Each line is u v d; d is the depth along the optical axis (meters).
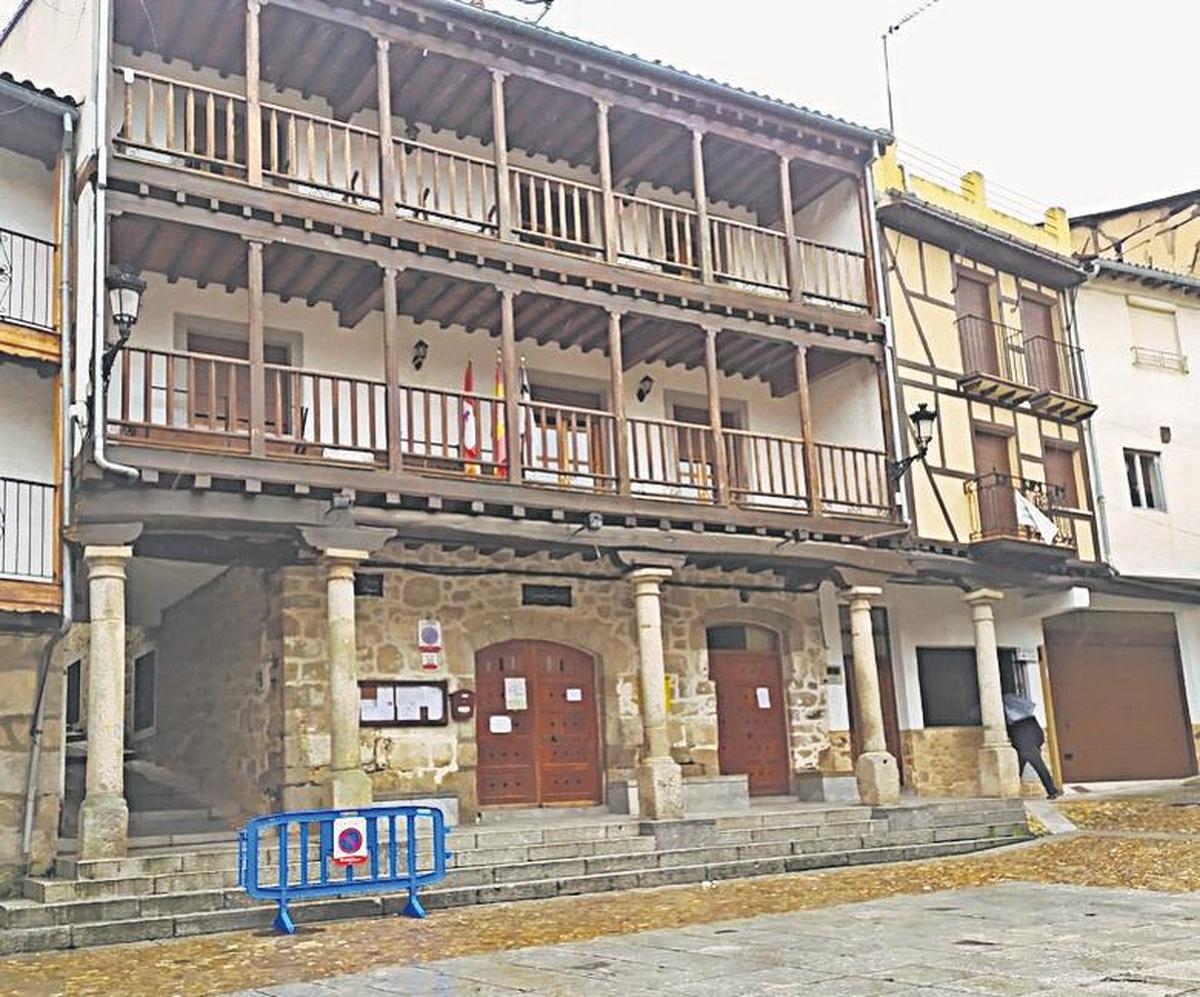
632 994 6.45
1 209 12.27
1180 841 13.26
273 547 13.20
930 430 17.25
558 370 15.92
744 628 17.25
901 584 18.62
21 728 11.49
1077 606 19.03
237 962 8.19
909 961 7.10
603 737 15.43
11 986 7.67
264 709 13.73
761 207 17.86
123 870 10.20
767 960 7.30
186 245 12.45
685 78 14.98
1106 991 6.08
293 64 13.85
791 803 16.27
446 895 10.71
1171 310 21.94
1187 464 21.41
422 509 12.58
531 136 15.65
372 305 14.13
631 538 13.88
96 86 11.59
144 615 17.42
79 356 11.58
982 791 17.70
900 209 17.28
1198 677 22.52
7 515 11.78
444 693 14.27
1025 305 19.88
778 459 17.62
